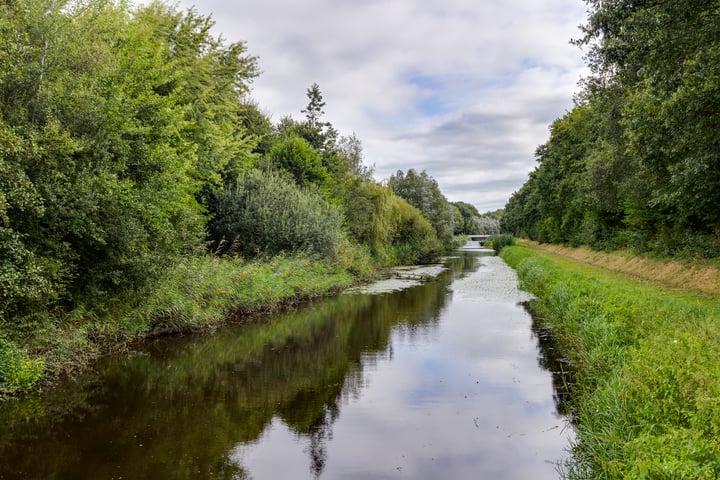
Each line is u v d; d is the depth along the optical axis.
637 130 13.95
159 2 18.53
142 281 11.28
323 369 9.89
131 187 11.11
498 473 5.50
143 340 12.09
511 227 109.19
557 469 5.54
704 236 19.86
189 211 13.80
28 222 8.62
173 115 12.86
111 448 6.15
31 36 9.52
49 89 9.48
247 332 13.64
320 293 20.88
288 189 23.06
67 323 9.82
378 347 11.79
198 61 18.52
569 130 39.22
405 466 5.70
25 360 8.20
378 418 7.23
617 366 6.69
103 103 10.28
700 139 11.59
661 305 10.49
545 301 17.12
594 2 11.35
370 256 32.25
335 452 6.09
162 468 5.62
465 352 11.14
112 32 13.17
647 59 10.52
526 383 8.81
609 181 24.47
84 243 10.13
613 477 4.34
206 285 14.37
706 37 9.71
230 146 20.97
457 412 7.45
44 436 6.49
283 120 41.00
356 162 44.72
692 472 3.33
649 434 4.31
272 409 7.62
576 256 39.06
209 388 8.65
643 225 25.19
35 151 7.98
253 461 5.83
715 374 4.66
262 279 16.94
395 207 40.66
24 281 7.91
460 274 31.31
